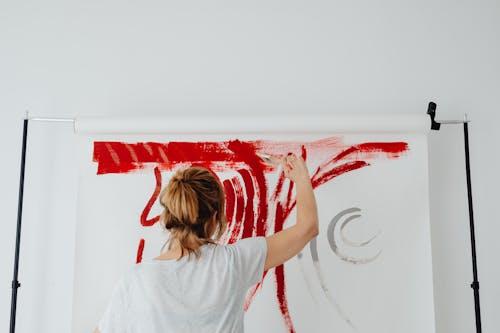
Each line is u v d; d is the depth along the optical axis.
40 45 2.01
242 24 2.01
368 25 2.00
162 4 2.02
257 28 2.01
